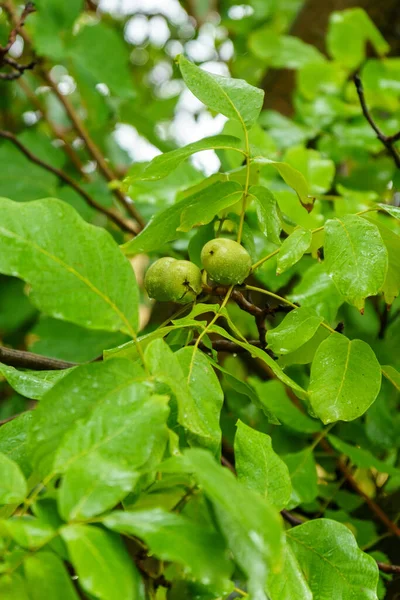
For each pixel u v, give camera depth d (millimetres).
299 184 1028
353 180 1504
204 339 950
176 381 839
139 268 1980
